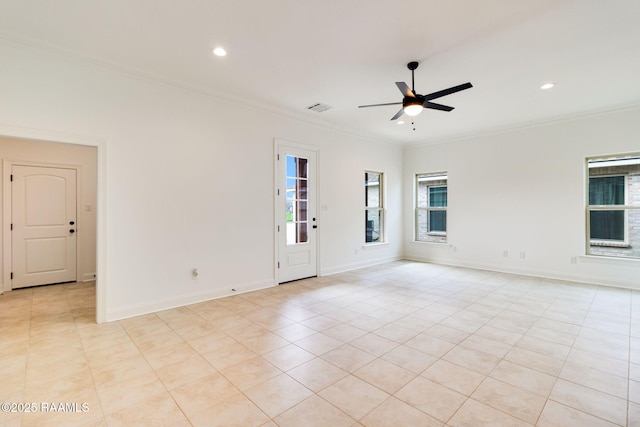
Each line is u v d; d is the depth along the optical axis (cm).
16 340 289
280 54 316
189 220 395
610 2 235
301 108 483
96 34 279
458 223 654
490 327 321
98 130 329
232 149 435
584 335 301
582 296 430
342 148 597
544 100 445
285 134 500
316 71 355
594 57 322
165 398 204
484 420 182
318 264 554
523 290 462
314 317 351
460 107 474
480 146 621
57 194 500
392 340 291
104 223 333
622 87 399
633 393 208
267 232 477
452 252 664
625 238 490
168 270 379
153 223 366
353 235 622
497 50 308
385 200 700
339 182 593
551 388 214
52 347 275
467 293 448
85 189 524
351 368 241
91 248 531
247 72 357
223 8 243
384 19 258
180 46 300
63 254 507
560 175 530
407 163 740
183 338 295
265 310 374
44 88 301
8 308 379
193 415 188
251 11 246
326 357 259
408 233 741
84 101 321
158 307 370
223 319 344
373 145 665
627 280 473
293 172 518
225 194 428
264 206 473
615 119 479
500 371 236
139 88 355
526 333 306
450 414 188
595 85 392
